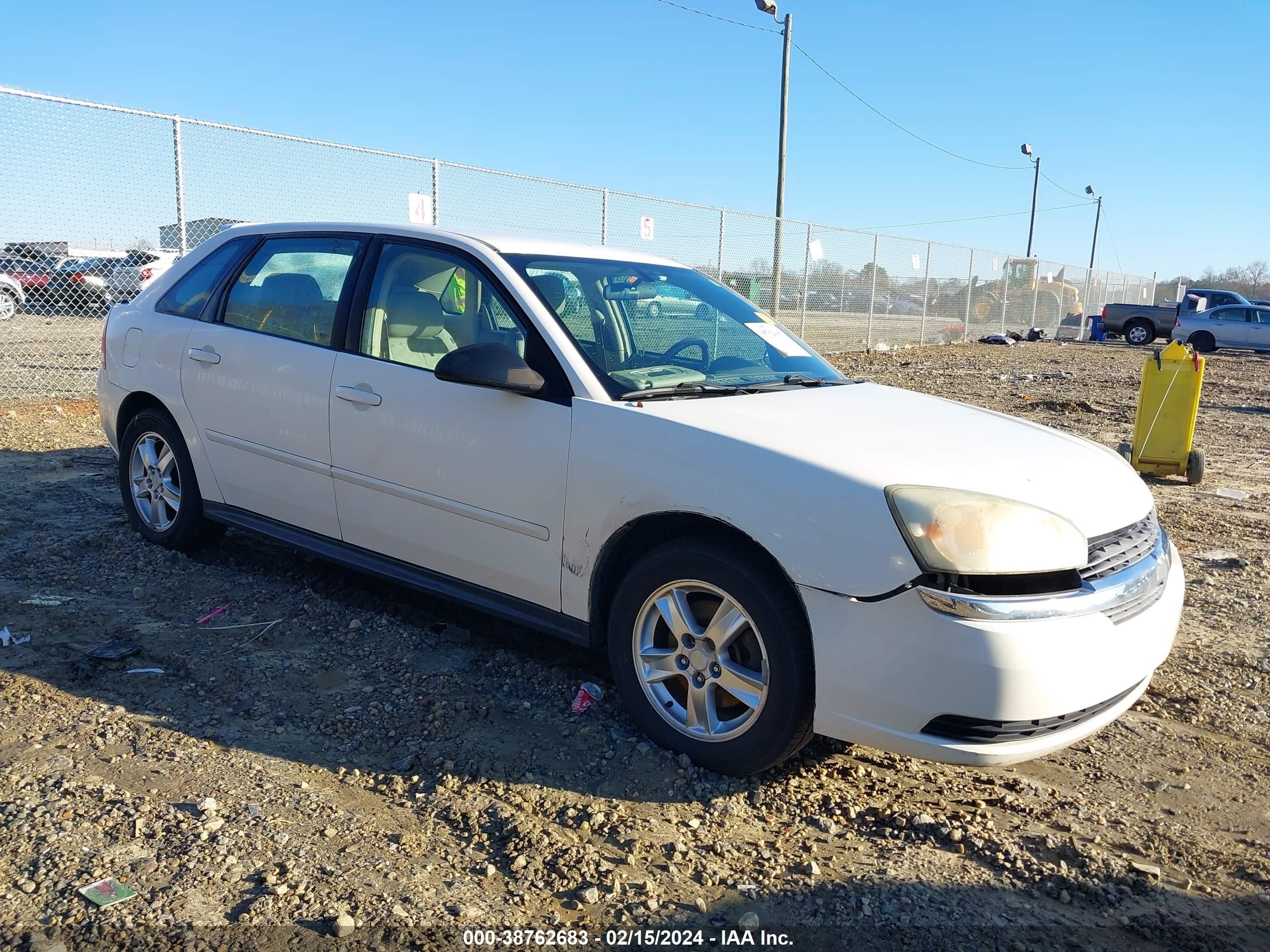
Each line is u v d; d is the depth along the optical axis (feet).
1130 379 56.54
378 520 13.07
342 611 14.43
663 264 14.88
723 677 10.16
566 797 9.91
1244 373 69.72
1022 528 9.20
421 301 12.99
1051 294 114.62
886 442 10.43
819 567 9.29
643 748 10.85
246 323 14.98
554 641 13.74
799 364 14.06
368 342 13.29
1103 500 10.25
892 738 9.21
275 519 14.60
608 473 10.72
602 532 10.84
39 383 32.94
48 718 10.92
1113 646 9.32
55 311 31.91
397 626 13.98
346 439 13.19
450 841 9.11
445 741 10.88
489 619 14.40
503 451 11.59
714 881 8.74
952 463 10.03
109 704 11.34
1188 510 24.07
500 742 10.92
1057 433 12.53
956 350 79.41
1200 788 10.80
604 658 13.25
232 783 9.84
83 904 7.88
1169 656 14.44
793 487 9.55
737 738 10.05
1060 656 8.93
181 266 16.71
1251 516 23.59
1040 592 9.18
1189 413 27.37
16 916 7.70
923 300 82.84
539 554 11.45
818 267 66.23
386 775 10.16
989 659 8.73
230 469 14.96
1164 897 8.85
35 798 9.34
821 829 9.64
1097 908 8.66
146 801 9.42
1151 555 10.62
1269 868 9.35
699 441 10.25
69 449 24.58
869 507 9.20
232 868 8.46
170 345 15.81
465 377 11.04
